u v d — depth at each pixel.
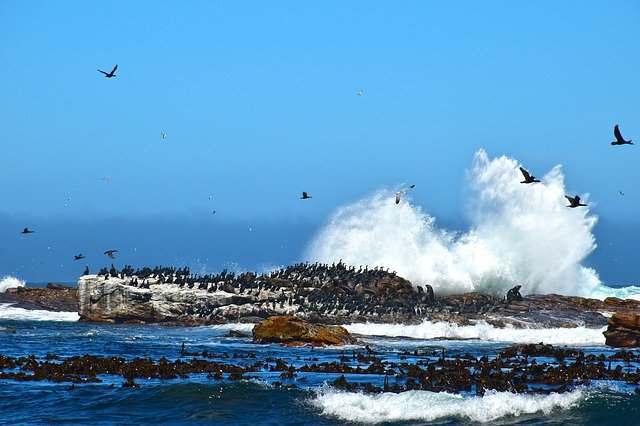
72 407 59.25
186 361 79.44
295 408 58.16
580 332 113.06
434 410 56.44
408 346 100.44
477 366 77.19
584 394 59.81
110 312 131.12
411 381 66.25
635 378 70.38
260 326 101.88
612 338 105.19
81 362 75.31
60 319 140.88
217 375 69.94
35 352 90.12
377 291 137.12
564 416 55.25
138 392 62.41
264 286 132.25
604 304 139.62
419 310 125.94
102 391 63.56
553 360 85.94
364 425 54.34
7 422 55.38
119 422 55.38
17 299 158.88
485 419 54.91
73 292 164.75
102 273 135.75
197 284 133.50
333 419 55.66
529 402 57.09
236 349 93.88
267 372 74.19
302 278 137.62
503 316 125.50
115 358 78.19
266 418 56.06
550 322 123.88
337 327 104.69
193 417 56.53
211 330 118.88
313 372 74.06
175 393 61.94
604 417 54.97
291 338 100.19
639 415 55.22
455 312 127.12
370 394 61.28
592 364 77.56
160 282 132.88
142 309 129.38
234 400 60.22
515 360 83.81
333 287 136.38
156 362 79.31
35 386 65.94
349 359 84.31
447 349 97.06
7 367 75.62
